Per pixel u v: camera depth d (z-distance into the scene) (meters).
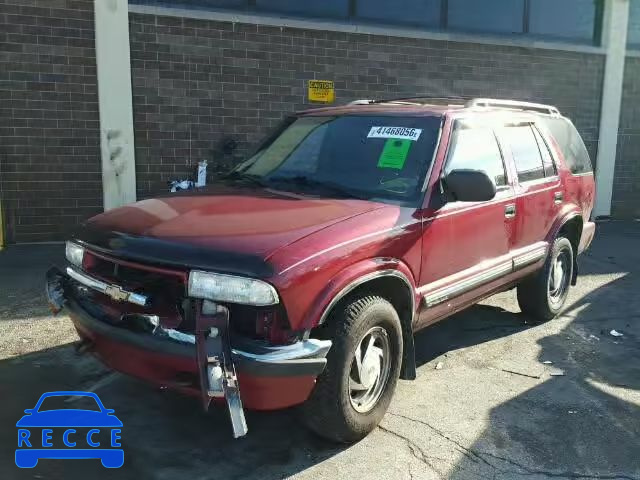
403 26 10.16
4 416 3.83
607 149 11.77
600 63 11.50
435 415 4.01
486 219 4.59
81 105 8.57
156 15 8.68
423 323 4.16
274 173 4.57
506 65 10.85
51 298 3.80
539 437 3.76
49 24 8.28
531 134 5.54
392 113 4.59
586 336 5.59
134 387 4.27
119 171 8.84
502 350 5.20
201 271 3.05
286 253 3.11
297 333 3.13
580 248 6.30
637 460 3.54
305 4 9.55
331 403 3.35
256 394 3.07
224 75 9.17
